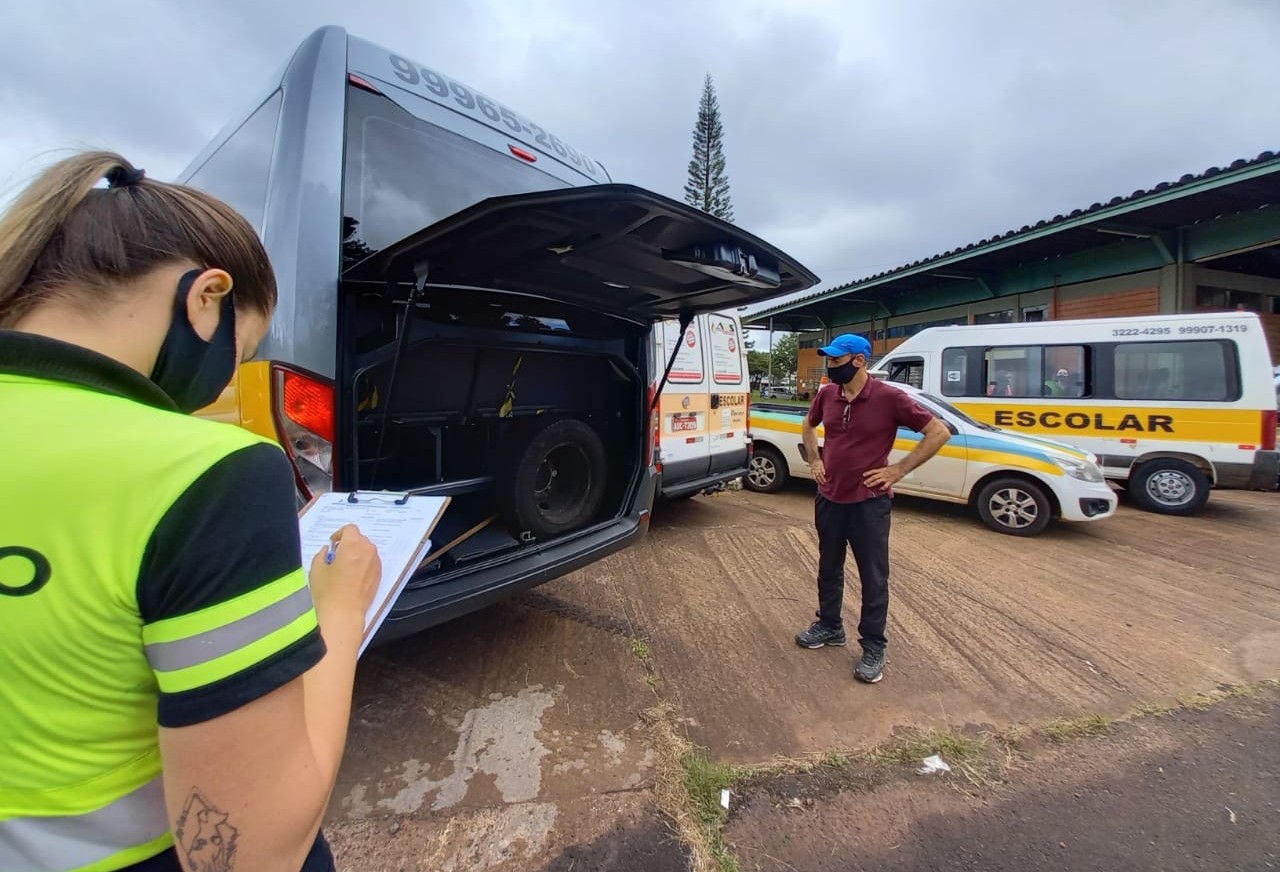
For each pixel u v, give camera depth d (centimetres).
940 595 415
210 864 63
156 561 58
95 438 60
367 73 259
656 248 213
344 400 206
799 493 750
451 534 290
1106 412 710
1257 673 311
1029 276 1323
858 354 298
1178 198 862
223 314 81
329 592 92
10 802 61
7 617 57
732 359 634
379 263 199
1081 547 536
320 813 71
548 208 174
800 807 213
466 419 294
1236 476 642
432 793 214
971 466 597
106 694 62
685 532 558
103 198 70
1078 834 204
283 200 214
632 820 204
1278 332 1207
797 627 358
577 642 331
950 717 270
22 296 66
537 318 281
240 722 62
